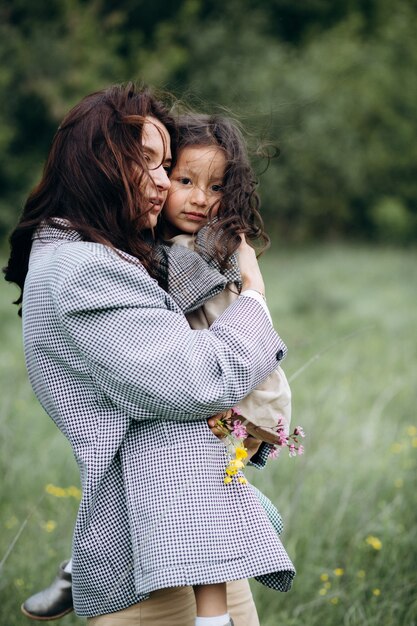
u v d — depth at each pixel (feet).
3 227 58.29
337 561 12.34
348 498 13.78
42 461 16.01
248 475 13.84
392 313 36.94
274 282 49.11
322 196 73.87
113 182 6.98
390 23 81.61
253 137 8.84
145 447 6.84
